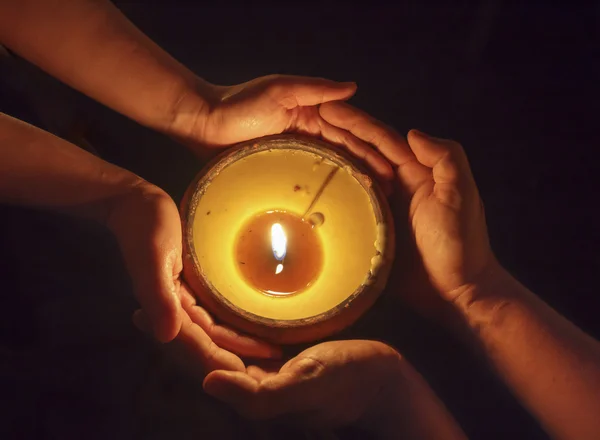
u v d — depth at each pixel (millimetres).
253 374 670
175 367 743
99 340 752
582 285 844
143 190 687
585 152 895
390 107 909
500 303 719
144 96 758
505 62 930
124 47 752
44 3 734
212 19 942
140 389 738
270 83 729
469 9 943
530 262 854
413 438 701
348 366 659
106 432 720
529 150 896
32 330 746
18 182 704
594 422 697
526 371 714
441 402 738
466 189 692
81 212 705
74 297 765
